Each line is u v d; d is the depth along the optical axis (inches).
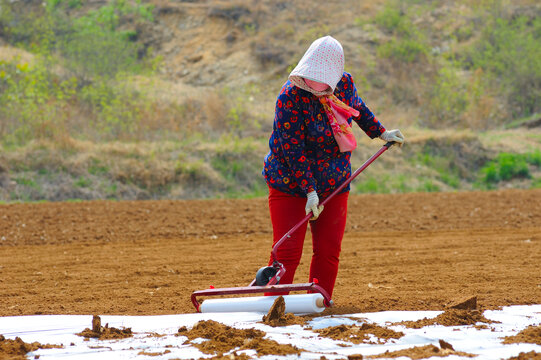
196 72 1952.5
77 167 1120.2
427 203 931.3
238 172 1222.9
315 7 2210.9
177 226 739.4
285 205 314.0
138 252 580.7
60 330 285.4
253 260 530.9
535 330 265.9
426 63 1932.8
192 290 410.3
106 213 826.8
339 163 312.2
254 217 804.0
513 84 1830.7
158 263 519.2
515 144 1481.3
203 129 1462.8
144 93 1550.2
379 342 254.5
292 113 292.5
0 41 1920.5
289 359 228.8
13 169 1084.5
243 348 243.1
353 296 368.2
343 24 2106.3
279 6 2214.6
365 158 1331.2
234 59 1979.6
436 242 611.5
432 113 1734.7
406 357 232.5
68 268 499.2
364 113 327.0
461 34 2096.5
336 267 321.7
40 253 579.5
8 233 689.6
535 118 1691.7
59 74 1595.7
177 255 561.0
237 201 966.4
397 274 451.5
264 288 295.6
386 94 1808.6
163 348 250.5
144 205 906.1
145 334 275.4
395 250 568.1
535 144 1494.8
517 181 1332.4
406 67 1905.8
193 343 255.3
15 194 1032.2
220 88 1839.3
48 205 896.9
